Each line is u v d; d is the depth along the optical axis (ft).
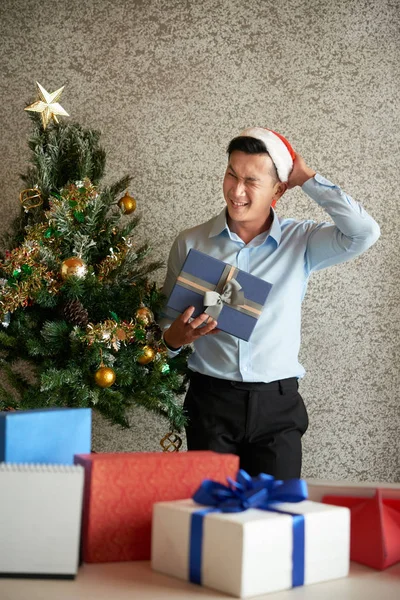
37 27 8.61
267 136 6.32
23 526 2.61
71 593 2.49
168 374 6.64
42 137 7.11
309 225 6.89
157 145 8.46
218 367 6.45
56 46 8.59
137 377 6.58
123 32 8.52
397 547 3.03
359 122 8.31
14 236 7.18
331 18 8.34
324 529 2.74
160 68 8.46
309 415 8.29
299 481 2.84
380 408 8.25
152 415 8.36
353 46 8.32
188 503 2.82
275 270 6.64
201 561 2.61
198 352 6.61
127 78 8.50
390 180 8.28
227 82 8.39
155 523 2.79
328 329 8.29
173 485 2.97
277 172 6.38
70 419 3.02
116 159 8.49
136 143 8.48
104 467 2.85
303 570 2.67
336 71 8.33
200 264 5.88
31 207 6.89
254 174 6.26
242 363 6.37
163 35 8.47
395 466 8.22
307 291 8.32
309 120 8.32
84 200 6.65
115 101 8.50
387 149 8.28
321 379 8.28
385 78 8.30
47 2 8.60
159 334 6.64
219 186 8.39
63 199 6.61
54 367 6.38
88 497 2.85
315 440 8.28
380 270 8.28
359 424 8.25
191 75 8.43
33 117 7.32
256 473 6.28
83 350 6.33
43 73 8.60
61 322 6.37
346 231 6.43
